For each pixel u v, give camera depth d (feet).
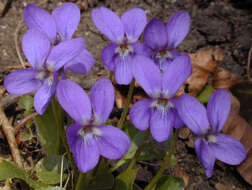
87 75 0.66
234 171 0.58
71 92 0.36
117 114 0.61
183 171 0.57
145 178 0.54
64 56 0.38
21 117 0.59
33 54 0.39
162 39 0.43
